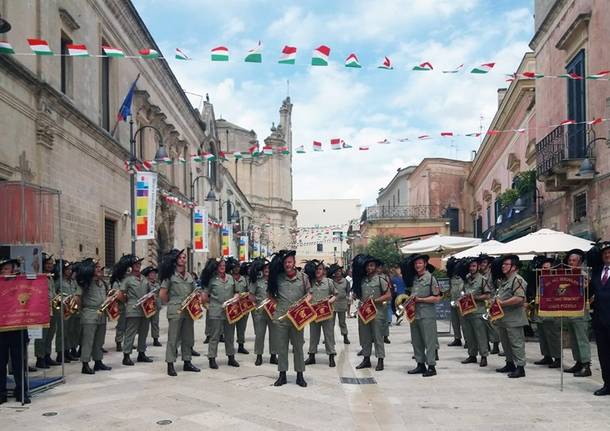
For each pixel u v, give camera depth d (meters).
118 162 22.22
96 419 6.69
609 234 14.26
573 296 8.09
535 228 20.11
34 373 9.67
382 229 42.81
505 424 6.42
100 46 20.39
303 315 8.42
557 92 17.69
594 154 15.12
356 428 6.29
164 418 6.68
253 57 10.28
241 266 12.30
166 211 29.88
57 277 10.60
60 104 16.09
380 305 10.05
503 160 28.00
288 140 81.25
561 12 17.41
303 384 8.50
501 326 9.56
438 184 43.16
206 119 43.91
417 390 8.25
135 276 10.93
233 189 55.22
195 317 9.59
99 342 10.01
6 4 13.34
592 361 10.70
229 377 9.27
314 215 101.94
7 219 8.95
